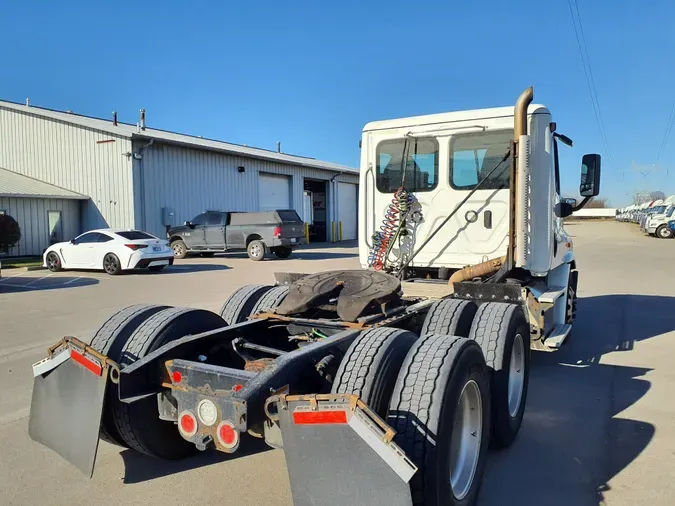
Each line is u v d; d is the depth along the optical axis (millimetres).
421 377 2957
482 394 3404
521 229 5461
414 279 6328
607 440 4406
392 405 2936
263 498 3564
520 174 5406
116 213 24047
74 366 3402
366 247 6750
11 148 26641
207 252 23219
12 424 4785
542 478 3785
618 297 11945
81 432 3309
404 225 6473
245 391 2795
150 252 16672
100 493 3637
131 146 23438
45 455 4199
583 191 6184
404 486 2395
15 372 6289
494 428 4105
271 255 23438
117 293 12469
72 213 24719
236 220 21984
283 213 21641
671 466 3928
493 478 3791
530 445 4336
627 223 71938
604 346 7559
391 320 4062
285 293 5207
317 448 2562
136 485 3744
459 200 6188
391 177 6594
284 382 2982
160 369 3479
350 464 2498
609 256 22609
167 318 3936
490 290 4941
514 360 4543
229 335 3977
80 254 17016
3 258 22047
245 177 29672
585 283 14289
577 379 6031
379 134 6602
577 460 4062
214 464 4062
